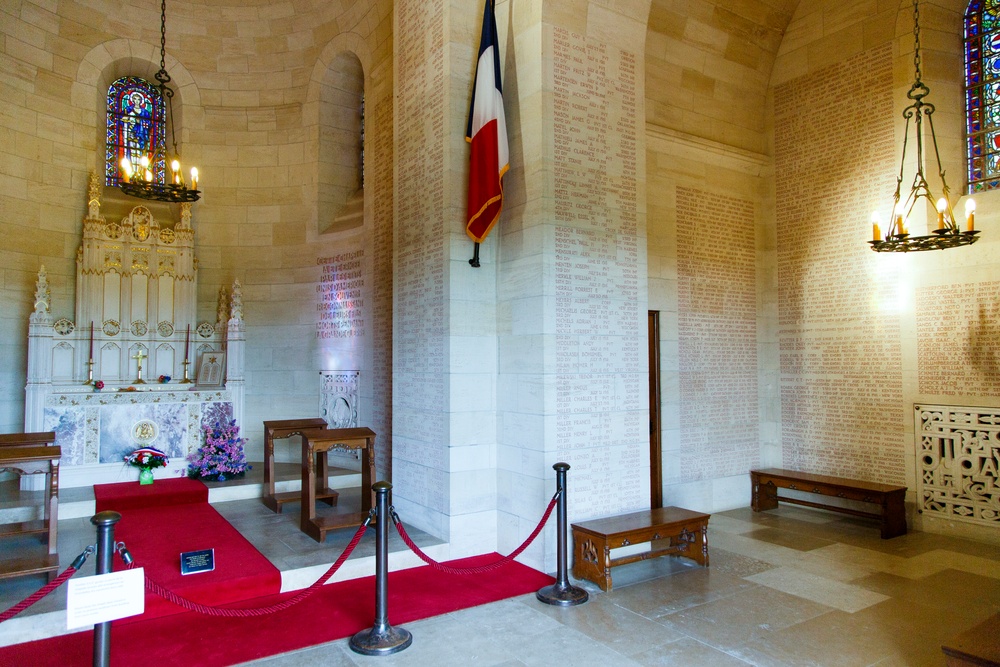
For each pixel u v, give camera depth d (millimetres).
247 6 10812
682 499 8289
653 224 8180
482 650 4379
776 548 6848
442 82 6770
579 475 6242
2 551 5945
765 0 8773
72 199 9688
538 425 6145
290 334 10734
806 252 8938
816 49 8859
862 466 8180
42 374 8125
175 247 10039
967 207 5941
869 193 8234
